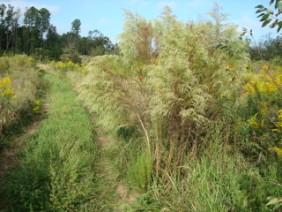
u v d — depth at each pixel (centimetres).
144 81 520
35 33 6366
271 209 311
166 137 484
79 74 1828
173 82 408
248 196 343
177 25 464
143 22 581
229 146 448
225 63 452
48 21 7069
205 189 368
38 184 409
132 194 446
